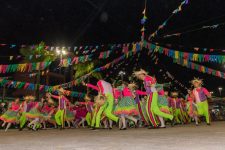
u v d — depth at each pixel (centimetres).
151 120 834
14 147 426
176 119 1351
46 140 542
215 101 2484
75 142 486
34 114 1171
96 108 961
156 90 835
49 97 1320
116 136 587
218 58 1254
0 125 1359
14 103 1157
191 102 1130
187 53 1311
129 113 873
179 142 439
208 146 384
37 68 1347
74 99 2305
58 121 1191
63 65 1402
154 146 395
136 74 854
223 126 910
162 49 1368
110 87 876
